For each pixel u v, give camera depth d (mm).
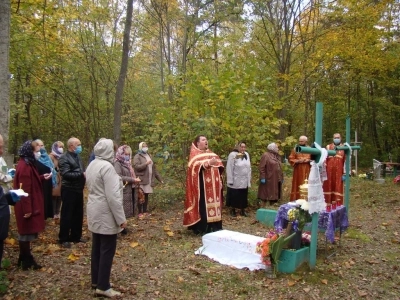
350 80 20906
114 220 4281
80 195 6465
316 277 5016
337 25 15766
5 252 5844
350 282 4930
